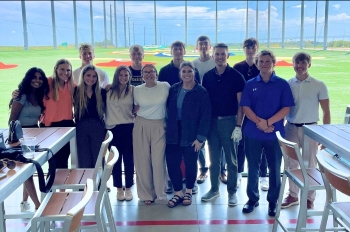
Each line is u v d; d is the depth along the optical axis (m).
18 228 2.81
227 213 3.03
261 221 2.88
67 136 2.79
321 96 2.99
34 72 2.96
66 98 3.09
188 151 3.09
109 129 3.20
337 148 2.28
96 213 2.01
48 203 2.15
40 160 2.17
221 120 3.07
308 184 2.27
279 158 2.92
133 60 3.47
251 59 3.40
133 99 3.18
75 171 2.76
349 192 1.70
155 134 3.11
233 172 3.15
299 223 2.31
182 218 2.95
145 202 3.22
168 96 3.08
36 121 3.08
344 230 2.31
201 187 3.63
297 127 3.03
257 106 2.89
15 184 1.80
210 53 3.56
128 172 3.31
